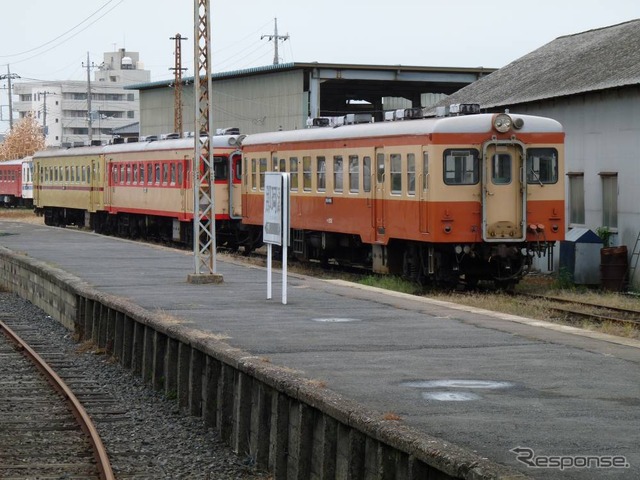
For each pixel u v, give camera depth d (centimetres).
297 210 3225
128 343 1869
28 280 3000
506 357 1370
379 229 2744
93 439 1277
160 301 2045
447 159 2484
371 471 962
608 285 2747
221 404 1345
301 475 1098
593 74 3045
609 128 2867
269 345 1472
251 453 1255
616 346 1468
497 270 2620
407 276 2719
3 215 7444
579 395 1115
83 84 18350
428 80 5438
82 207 5212
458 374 1241
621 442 905
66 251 3478
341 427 1022
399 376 1227
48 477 1139
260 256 3862
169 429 1398
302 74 5278
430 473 870
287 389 1130
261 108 5694
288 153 3275
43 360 1916
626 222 2806
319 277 3002
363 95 6200
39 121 18400
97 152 4966
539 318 2112
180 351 1532
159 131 7231
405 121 2636
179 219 3972
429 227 2494
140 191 4412
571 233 2889
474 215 2508
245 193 3622
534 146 2550
